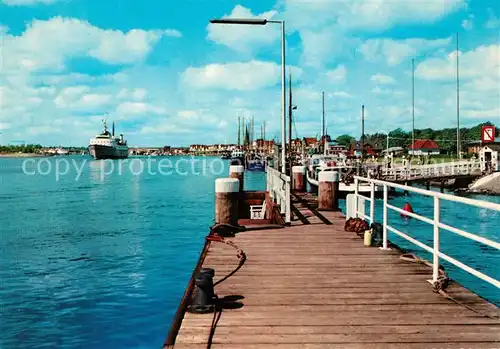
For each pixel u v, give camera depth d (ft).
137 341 33.86
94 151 637.71
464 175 177.88
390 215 108.99
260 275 26.14
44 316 38.99
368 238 34.53
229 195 41.47
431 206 129.59
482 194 168.14
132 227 87.51
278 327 18.21
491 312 19.83
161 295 44.34
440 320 18.89
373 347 16.24
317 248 33.58
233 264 28.76
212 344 16.56
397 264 28.76
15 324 37.14
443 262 59.98
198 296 20.13
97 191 177.88
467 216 108.06
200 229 84.84
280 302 21.31
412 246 70.28
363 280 25.05
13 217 102.58
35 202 136.05
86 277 51.19
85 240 74.13
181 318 19.12
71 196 156.56
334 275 26.14
